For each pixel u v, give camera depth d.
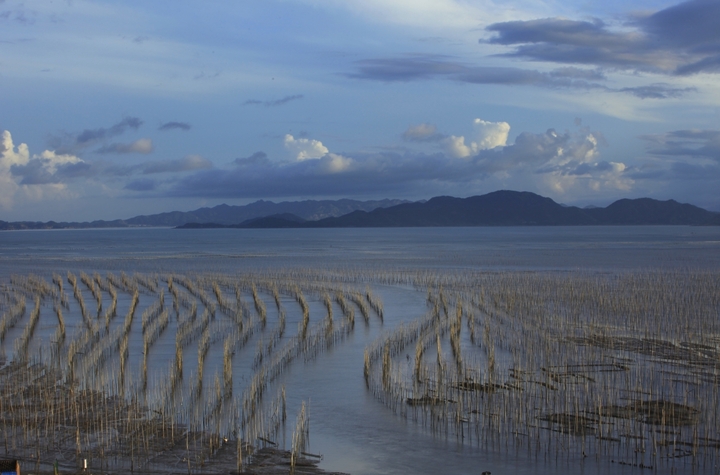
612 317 67.88
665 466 29.42
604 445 31.95
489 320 66.81
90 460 29.30
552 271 126.25
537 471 29.05
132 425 33.94
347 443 32.50
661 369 45.75
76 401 37.84
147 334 56.06
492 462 30.08
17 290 96.00
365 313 70.88
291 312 75.62
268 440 32.41
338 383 43.62
